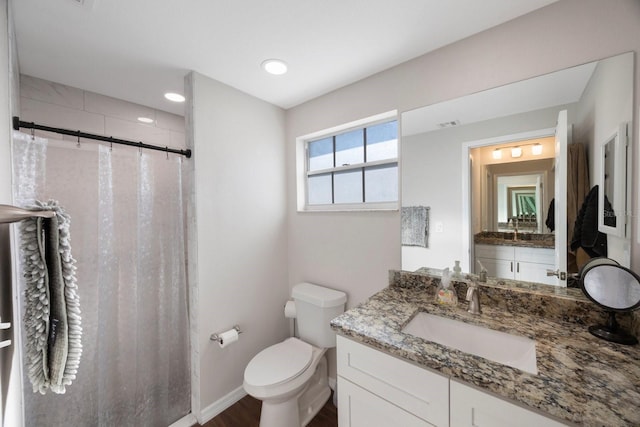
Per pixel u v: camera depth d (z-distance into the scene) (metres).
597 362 0.82
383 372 0.99
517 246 1.24
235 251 1.82
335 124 1.87
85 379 1.38
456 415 0.83
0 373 0.63
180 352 1.71
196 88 1.60
